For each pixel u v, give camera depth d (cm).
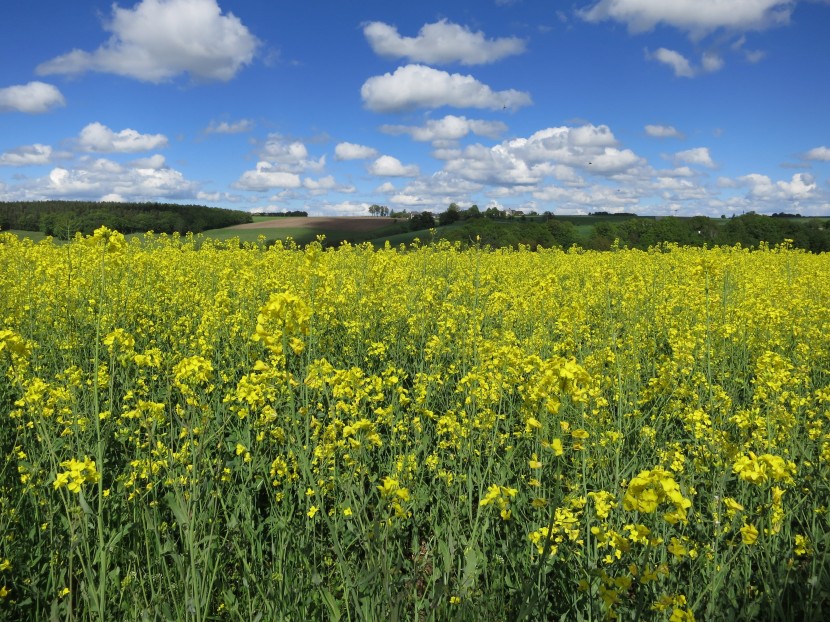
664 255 1847
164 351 727
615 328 697
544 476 411
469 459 418
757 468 256
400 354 736
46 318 717
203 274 1124
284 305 311
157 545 325
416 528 381
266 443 445
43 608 317
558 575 324
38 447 446
